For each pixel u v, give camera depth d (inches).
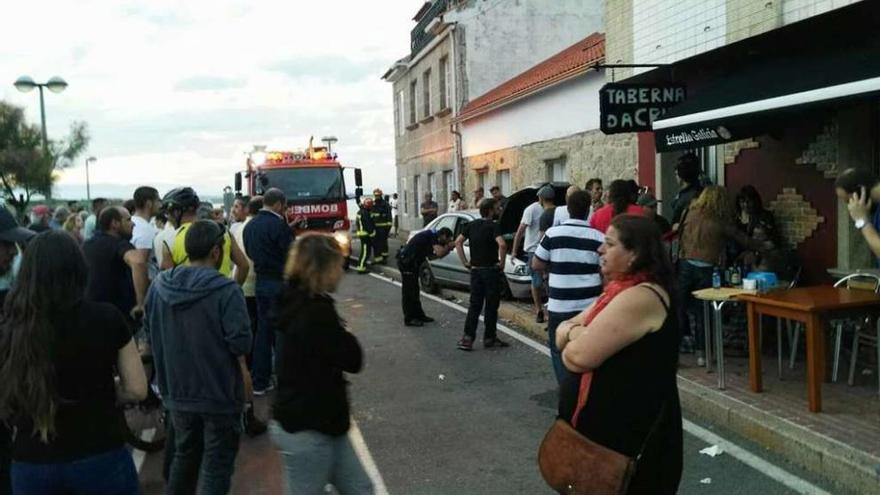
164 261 251.0
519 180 745.0
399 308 499.2
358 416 264.4
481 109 807.7
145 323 185.2
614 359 120.8
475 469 211.8
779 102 264.7
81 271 126.3
